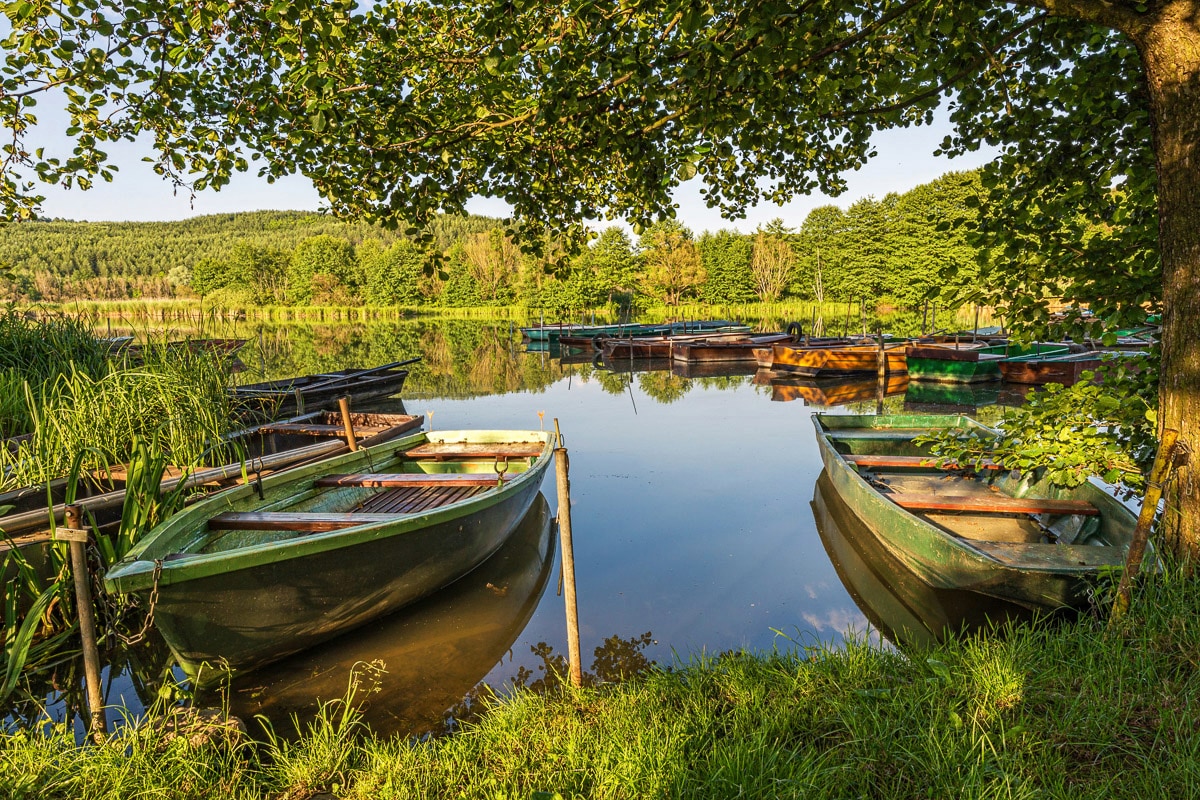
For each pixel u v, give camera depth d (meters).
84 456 5.46
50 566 4.51
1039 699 2.84
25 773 2.72
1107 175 4.02
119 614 4.38
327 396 14.17
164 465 5.14
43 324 8.16
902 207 43.72
